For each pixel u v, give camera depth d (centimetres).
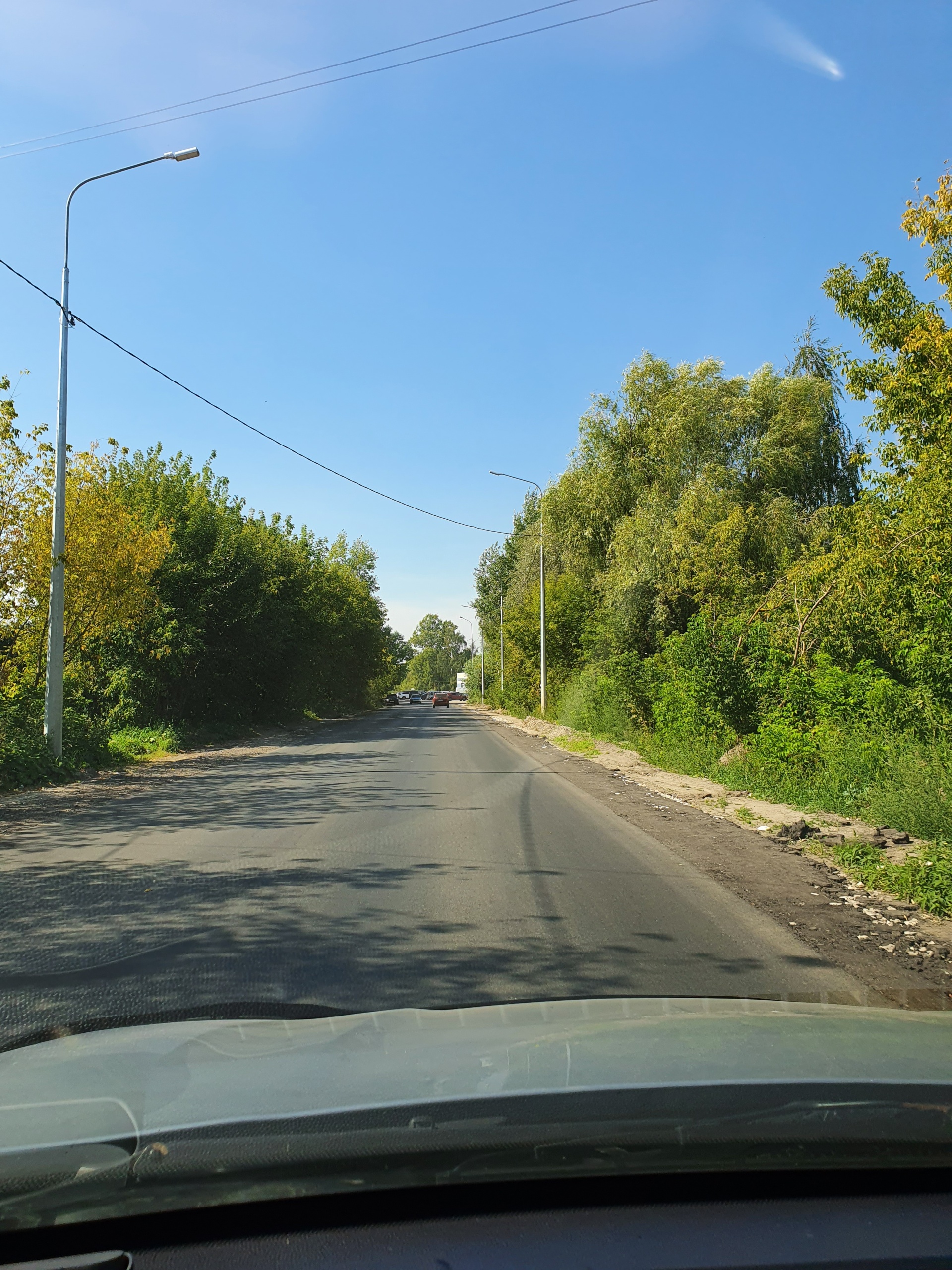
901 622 1298
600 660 3066
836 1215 218
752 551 2527
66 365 1638
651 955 554
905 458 1125
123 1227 212
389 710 6756
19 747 1566
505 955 546
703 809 1255
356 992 471
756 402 2772
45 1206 210
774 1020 339
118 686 2492
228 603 2777
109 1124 240
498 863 846
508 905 680
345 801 1286
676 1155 221
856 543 1227
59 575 1638
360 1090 254
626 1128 224
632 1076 262
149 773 1731
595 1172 219
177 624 2523
